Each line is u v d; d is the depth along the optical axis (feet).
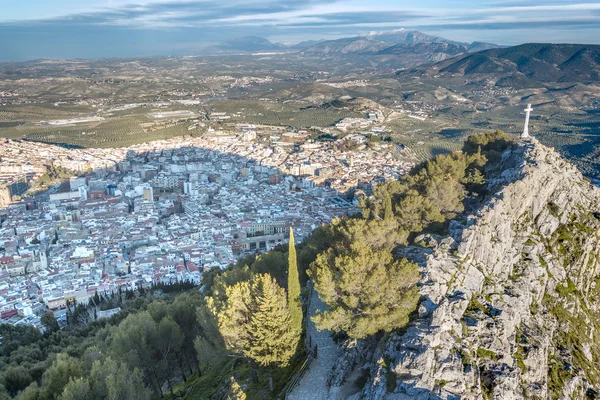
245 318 285.84
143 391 305.94
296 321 287.48
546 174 403.13
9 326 565.94
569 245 379.14
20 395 302.25
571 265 371.97
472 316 276.82
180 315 395.55
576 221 397.80
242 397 242.78
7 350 484.33
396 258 305.94
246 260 558.97
